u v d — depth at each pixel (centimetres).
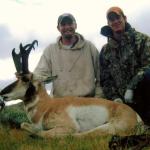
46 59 411
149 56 378
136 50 381
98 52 413
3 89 348
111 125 335
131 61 383
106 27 391
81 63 405
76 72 404
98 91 409
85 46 408
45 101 348
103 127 333
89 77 404
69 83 402
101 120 340
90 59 408
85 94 400
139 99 386
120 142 276
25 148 293
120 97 392
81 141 301
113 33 388
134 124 336
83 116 341
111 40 388
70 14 401
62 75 404
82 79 404
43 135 329
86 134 328
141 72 374
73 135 328
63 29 399
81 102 345
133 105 386
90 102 345
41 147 295
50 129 337
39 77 354
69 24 398
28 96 348
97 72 412
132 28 386
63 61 405
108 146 277
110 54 391
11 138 336
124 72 387
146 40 381
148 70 376
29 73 351
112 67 391
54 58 408
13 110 453
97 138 312
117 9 383
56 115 338
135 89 384
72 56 404
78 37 408
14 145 310
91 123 341
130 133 324
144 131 319
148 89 381
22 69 349
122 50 384
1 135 346
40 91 350
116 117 339
